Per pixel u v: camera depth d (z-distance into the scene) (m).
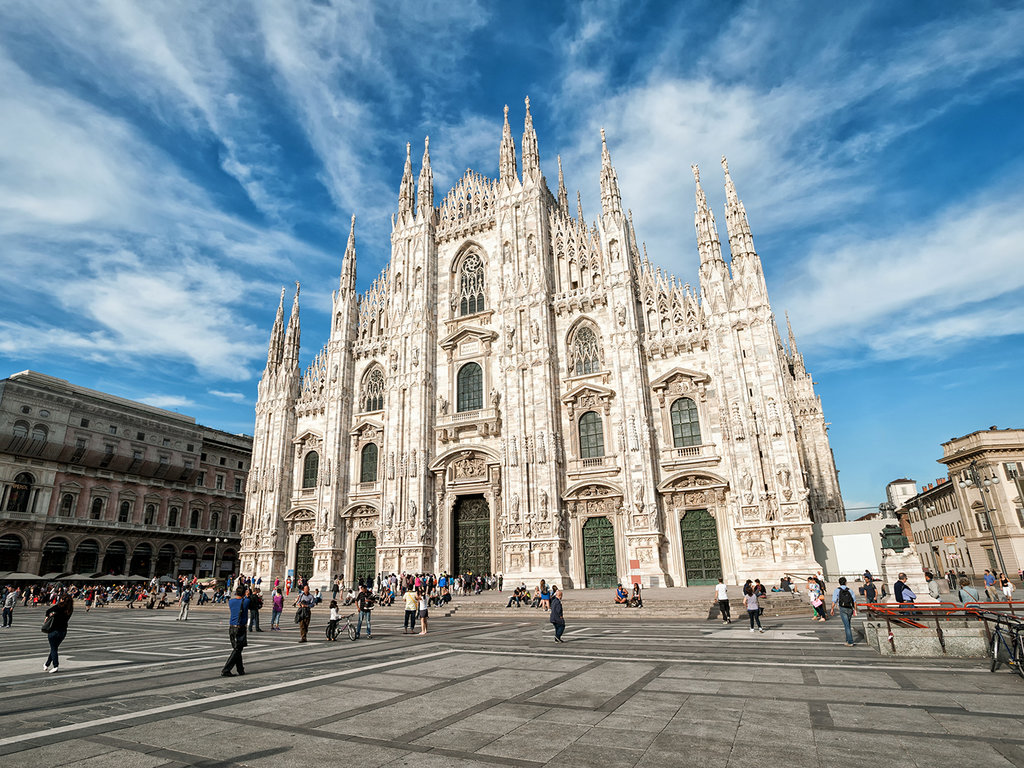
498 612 36.34
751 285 44.84
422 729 10.07
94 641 25.22
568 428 50.09
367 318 64.50
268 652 20.39
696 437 45.78
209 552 93.06
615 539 46.25
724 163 48.50
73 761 8.56
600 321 51.19
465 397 55.97
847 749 8.70
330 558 56.50
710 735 9.50
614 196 52.56
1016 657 13.88
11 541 70.19
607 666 15.97
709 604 31.42
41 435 73.50
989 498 70.06
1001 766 7.89
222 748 9.13
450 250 61.25
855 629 21.11
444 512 53.44
